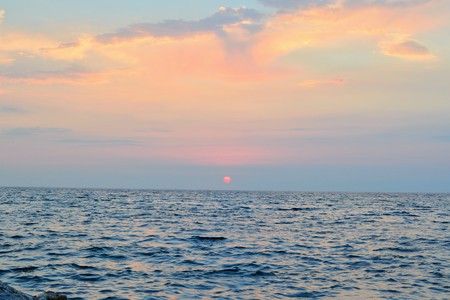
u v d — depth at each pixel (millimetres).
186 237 35000
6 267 21297
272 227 44781
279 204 106562
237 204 102750
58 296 12586
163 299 16219
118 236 35000
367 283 19234
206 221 51281
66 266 21984
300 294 17297
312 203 116375
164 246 29656
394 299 16641
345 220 56000
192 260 24375
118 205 88500
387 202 136875
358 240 34562
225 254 26625
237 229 42094
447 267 22938
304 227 45312
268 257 25766
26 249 27000
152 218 54875
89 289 17562
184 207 84938
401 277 20469
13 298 10656
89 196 147375
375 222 53281
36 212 61625
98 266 22203
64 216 55281
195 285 18500
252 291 17656
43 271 20625
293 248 29703
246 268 22297
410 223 52250
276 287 18375
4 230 37406
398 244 32219
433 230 43500
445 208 98125
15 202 91000
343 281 19562
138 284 18516
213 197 164375
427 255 26969
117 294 16828
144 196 164375
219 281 19344
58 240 31641
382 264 23781
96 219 51719
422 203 132125
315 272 21531
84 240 32000
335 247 30375
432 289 18203
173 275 20422
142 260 24172
